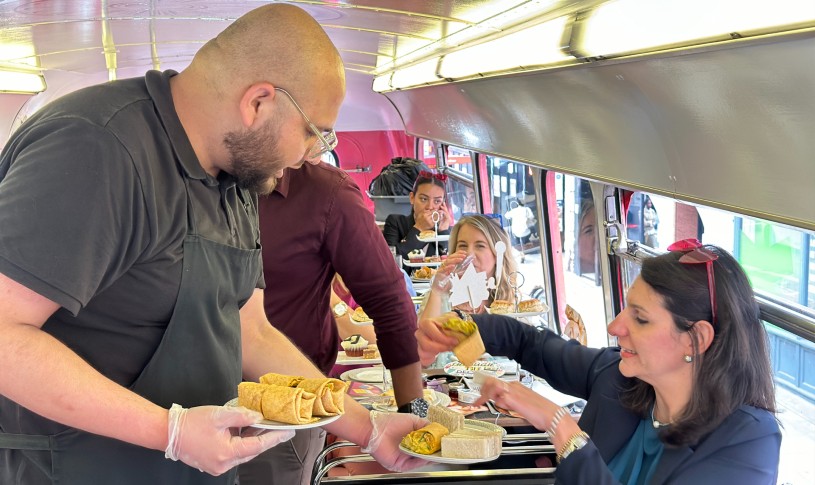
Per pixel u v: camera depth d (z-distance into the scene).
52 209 1.68
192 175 1.96
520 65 3.21
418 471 2.68
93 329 1.92
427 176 7.37
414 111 7.45
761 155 2.05
